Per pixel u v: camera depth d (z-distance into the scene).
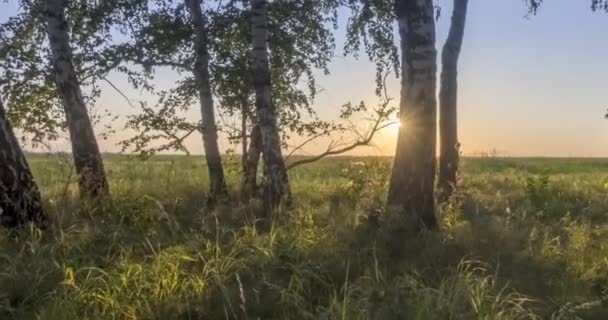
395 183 10.12
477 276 6.76
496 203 13.16
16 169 8.48
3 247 7.50
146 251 7.88
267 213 10.59
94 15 13.22
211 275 6.81
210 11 14.09
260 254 7.50
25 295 6.07
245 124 14.69
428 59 10.17
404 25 10.27
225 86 14.26
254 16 11.63
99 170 11.87
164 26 13.60
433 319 5.51
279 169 11.23
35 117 13.48
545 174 16.73
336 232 8.77
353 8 14.52
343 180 17.36
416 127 10.07
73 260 6.87
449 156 14.62
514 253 8.04
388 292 6.12
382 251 7.84
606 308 6.27
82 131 11.88
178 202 12.35
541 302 6.26
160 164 22.27
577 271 7.34
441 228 9.81
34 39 13.58
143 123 13.59
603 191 15.62
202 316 5.94
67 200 10.82
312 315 5.66
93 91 13.67
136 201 10.25
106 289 6.17
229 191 14.66
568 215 10.80
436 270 7.02
